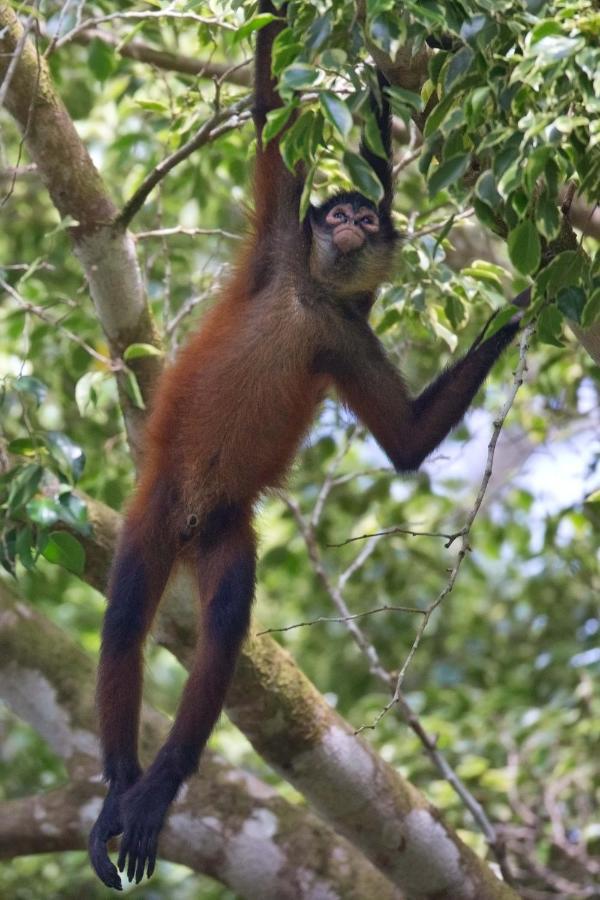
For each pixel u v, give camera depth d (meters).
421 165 8.14
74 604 20.80
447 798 15.20
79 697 12.95
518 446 18.78
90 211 11.75
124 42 12.35
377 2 7.34
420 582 19.06
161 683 20.78
